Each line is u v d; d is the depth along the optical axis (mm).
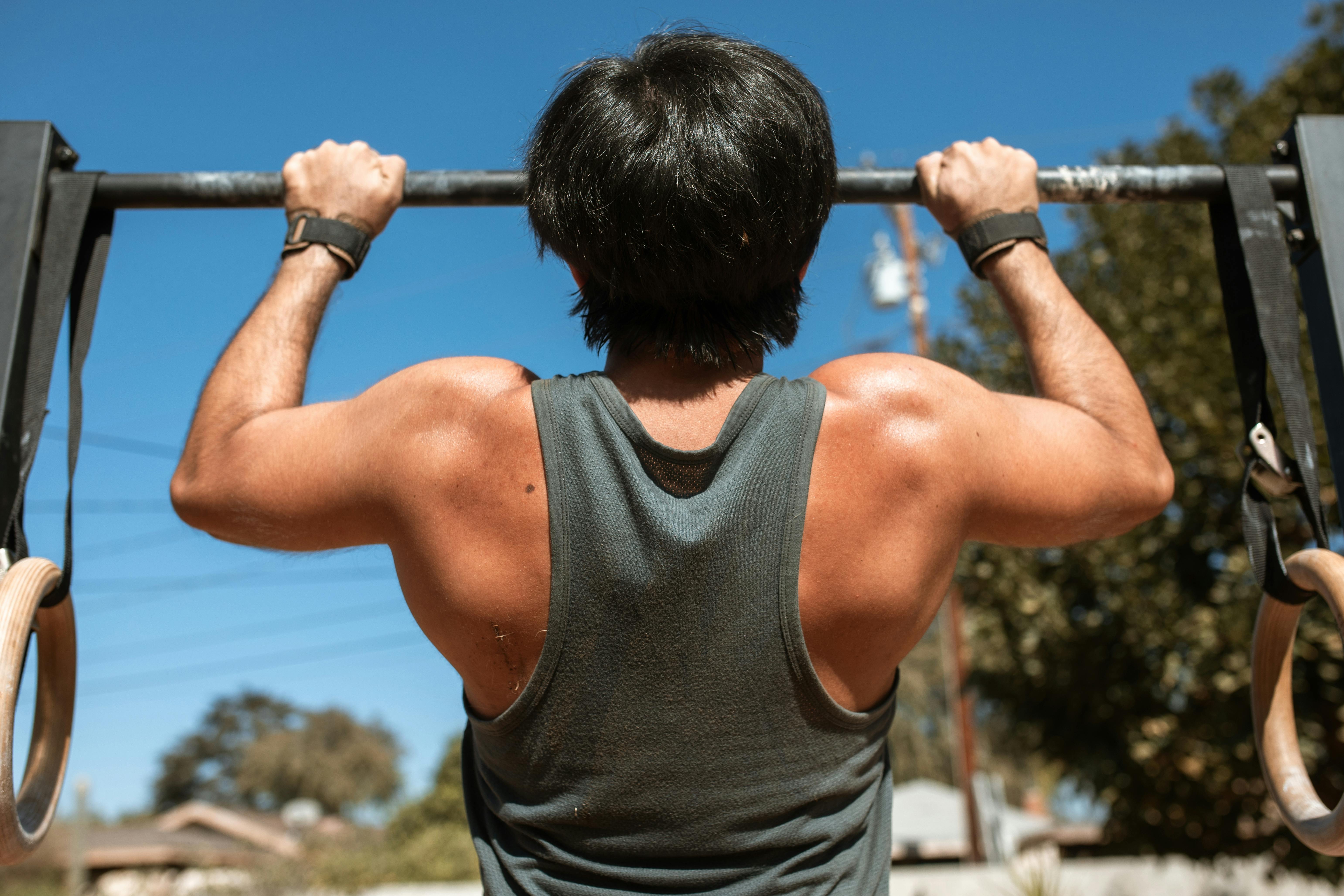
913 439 1051
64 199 1436
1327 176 1525
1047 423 1163
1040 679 7488
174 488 1153
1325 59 7730
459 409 1051
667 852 1007
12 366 1312
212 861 22344
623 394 1056
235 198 1467
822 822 1031
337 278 1328
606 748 988
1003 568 7656
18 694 1070
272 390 1194
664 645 969
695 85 1061
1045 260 1353
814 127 1107
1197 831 7242
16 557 1281
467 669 1058
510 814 1045
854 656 1037
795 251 1095
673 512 968
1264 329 1443
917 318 14789
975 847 13453
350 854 18562
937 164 1428
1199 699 6895
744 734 989
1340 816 1168
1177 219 7770
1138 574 7031
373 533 1112
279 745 43344
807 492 997
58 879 21781
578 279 1159
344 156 1392
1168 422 7305
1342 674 6297
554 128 1120
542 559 989
